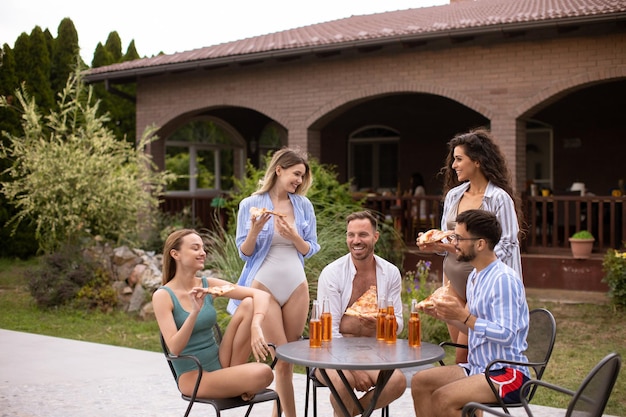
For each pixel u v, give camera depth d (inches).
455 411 143.3
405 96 652.7
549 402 229.3
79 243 442.9
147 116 583.2
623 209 411.8
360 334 174.7
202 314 161.5
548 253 433.4
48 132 657.6
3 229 623.5
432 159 646.5
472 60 448.8
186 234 163.3
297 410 213.9
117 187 453.4
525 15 422.0
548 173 602.5
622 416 216.1
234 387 154.1
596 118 573.0
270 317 180.2
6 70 641.0
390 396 162.4
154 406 219.1
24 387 240.8
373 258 177.3
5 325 366.9
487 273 147.1
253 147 751.7
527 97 432.1
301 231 189.0
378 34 460.1
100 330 354.9
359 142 693.9
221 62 516.7
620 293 354.3
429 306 144.3
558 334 323.9
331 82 498.6
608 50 407.5
